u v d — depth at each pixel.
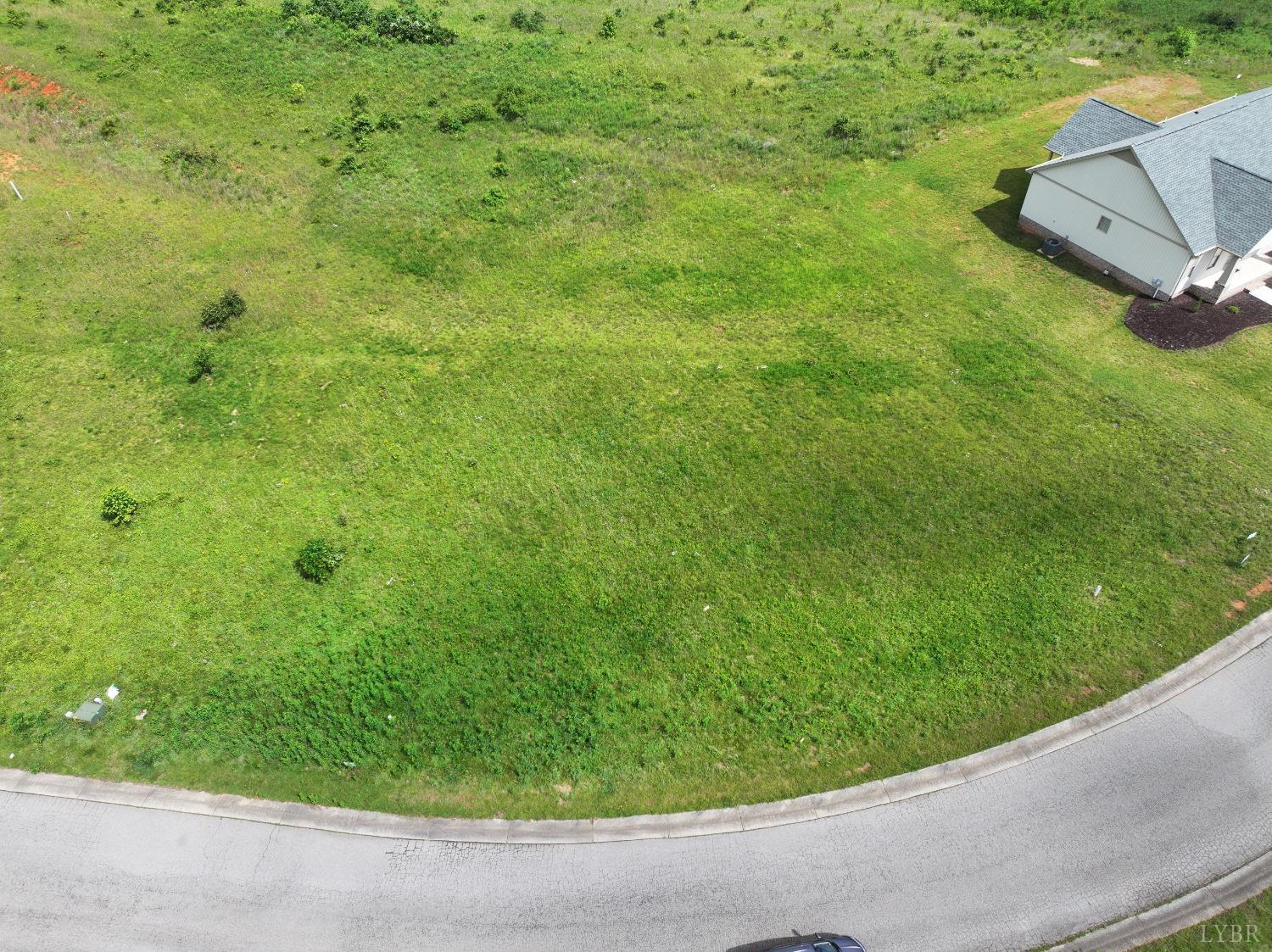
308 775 19.50
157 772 19.56
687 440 27.16
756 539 24.14
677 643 21.70
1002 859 17.97
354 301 32.69
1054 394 28.47
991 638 21.55
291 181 38.41
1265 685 20.55
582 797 19.08
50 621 22.27
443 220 36.66
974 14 56.62
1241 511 24.42
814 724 20.09
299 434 27.41
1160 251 31.38
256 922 17.34
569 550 23.98
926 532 24.20
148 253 34.28
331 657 21.50
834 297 32.94
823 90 46.66
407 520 24.81
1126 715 20.06
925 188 39.03
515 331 31.48
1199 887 17.42
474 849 18.38
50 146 39.12
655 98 45.38
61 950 16.98
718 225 36.78
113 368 29.58
